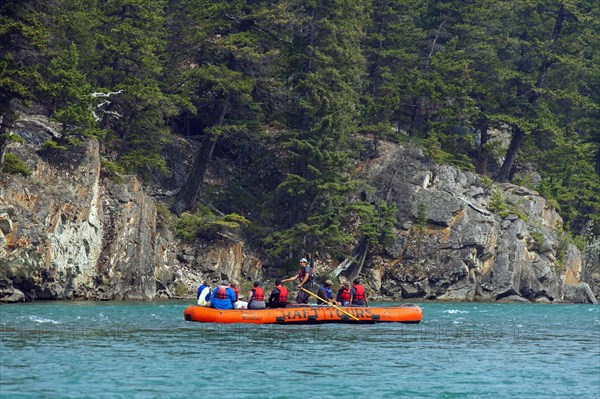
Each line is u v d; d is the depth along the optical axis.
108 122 184.12
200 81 194.38
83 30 178.00
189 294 179.00
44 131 162.75
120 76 179.88
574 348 90.06
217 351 79.94
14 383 62.69
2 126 145.75
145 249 170.38
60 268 149.25
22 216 142.50
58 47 171.00
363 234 199.00
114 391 61.38
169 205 195.12
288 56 199.12
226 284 107.31
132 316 117.00
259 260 194.75
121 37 175.88
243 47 192.12
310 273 115.88
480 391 64.75
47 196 147.25
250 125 197.75
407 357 79.38
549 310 168.25
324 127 190.75
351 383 66.25
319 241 192.50
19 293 142.62
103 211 162.88
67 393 60.25
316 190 192.25
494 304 191.12
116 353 77.12
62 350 78.00
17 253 141.00
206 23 195.50
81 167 155.38
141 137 187.12
